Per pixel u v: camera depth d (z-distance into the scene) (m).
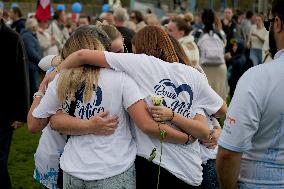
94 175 3.27
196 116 3.55
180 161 3.47
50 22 16.38
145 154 3.43
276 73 2.71
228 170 2.79
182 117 3.43
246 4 31.89
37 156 3.99
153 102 3.31
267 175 2.78
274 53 2.88
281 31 2.76
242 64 13.39
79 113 3.39
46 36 13.52
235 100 2.73
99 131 3.32
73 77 3.36
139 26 12.55
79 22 16.78
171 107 3.47
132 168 3.38
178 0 30.94
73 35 3.59
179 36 7.79
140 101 3.38
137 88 3.40
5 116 5.85
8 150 5.99
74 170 3.31
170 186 3.49
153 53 3.64
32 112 3.60
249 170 2.82
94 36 3.56
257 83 2.71
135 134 3.50
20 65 5.85
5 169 5.98
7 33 5.80
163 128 3.37
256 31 14.68
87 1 37.62
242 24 18.50
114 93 3.36
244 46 13.90
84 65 3.40
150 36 3.67
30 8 28.05
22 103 5.88
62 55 3.64
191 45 7.71
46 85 3.72
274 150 2.76
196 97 3.57
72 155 3.37
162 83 3.47
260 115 2.73
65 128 3.39
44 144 3.94
